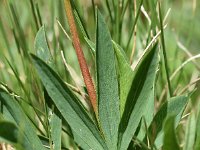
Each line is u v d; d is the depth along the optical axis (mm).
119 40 278
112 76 210
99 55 208
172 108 210
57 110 217
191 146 204
